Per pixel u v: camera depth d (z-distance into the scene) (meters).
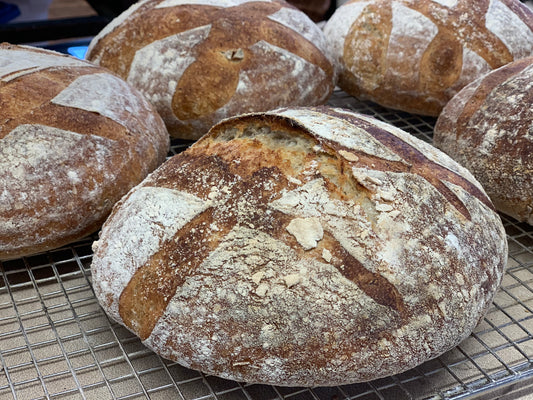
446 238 0.29
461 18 0.50
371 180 0.29
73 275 0.37
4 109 0.36
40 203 0.36
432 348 0.28
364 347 0.27
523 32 0.50
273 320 0.27
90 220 0.38
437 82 0.50
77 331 0.33
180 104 0.47
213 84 0.47
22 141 0.36
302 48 0.49
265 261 0.28
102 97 0.40
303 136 0.31
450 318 0.28
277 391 0.29
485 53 0.49
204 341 0.28
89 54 0.51
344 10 0.56
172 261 0.29
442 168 0.33
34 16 0.69
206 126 0.48
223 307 0.27
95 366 0.31
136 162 0.40
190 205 0.30
